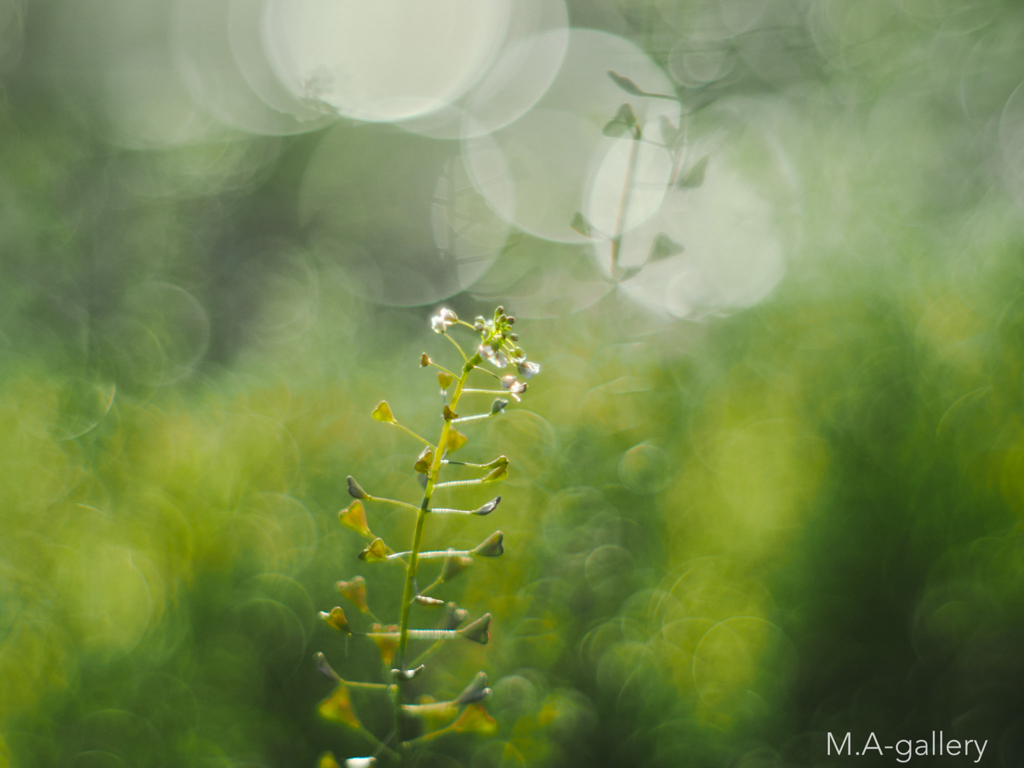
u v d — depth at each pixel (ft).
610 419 3.44
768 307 3.76
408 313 6.75
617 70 3.04
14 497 2.89
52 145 6.07
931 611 2.53
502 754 2.36
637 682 2.46
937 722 2.41
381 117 5.22
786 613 2.63
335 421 4.02
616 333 3.98
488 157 4.22
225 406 4.40
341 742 2.40
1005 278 3.01
